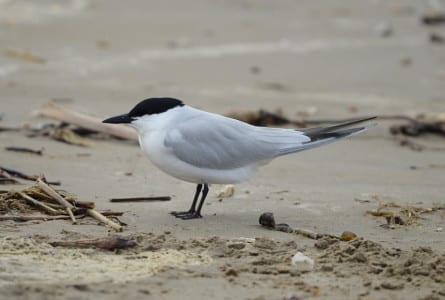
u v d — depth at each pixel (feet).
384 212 38.65
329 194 42.27
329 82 70.74
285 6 95.25
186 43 79.20
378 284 28.78
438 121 58.59
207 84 67.87
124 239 31.48
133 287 27.55
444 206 40.42
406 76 73.31
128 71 69.97
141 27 82.89
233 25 86.17
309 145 38.32
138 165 46.11
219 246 32.04
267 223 35.76
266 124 56.08
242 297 27.27
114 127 51.47
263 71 72.74
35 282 27.35
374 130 57.41
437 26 89.35
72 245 31.30
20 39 75.51
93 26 81.66
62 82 65.51
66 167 44.70
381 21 90.38
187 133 36.96
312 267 30.32
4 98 60.08
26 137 50.31
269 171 46.70
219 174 37.22
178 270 29.43
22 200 36.55
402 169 48.73
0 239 31.53
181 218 36.88
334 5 96.27
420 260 30.91
